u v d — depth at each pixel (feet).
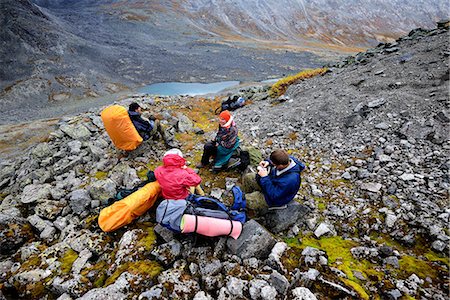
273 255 14.73
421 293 13.06
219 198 21.17
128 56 220.23
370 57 51.26
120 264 14.97
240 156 24.29
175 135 33.19
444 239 15.46
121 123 24.38
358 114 31.09
